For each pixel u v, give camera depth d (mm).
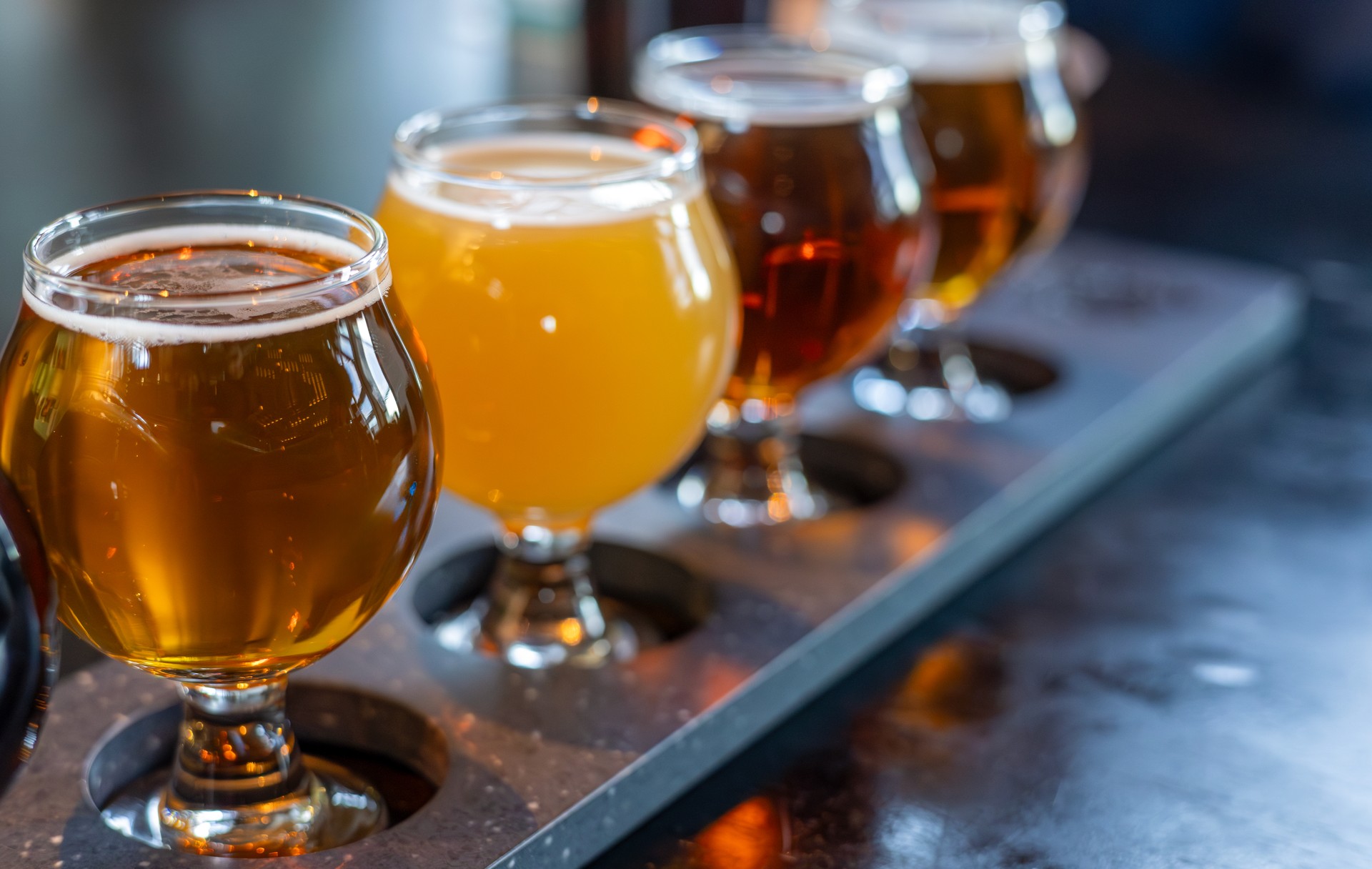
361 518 461
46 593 442
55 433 446
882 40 822
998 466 840
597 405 564
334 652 640
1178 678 687
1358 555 813
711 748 608
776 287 681
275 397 439
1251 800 600
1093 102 1748
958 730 643
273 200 510
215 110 1599
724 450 802
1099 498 875
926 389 929
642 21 1267
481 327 556
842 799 594
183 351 434
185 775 533
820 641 665
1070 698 669
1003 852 562
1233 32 1888
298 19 1948
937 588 749
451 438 583
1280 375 1058
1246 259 1255
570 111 645
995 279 943
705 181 676
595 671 635
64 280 446
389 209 597
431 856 516
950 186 826
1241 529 841
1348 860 565
